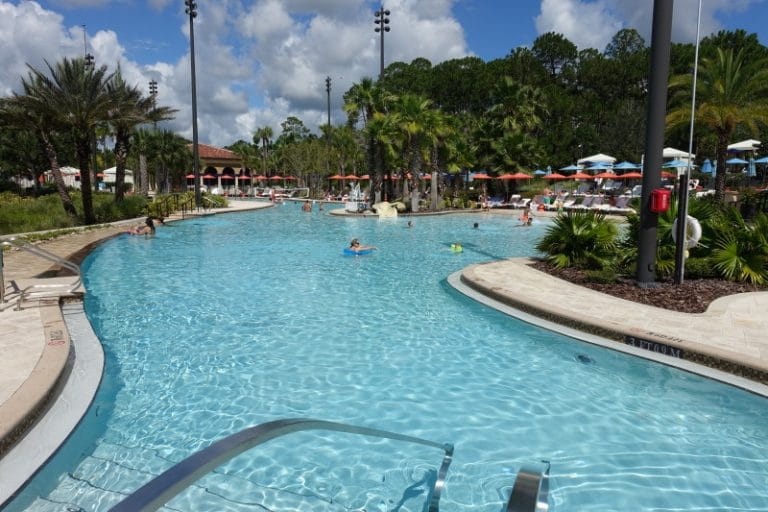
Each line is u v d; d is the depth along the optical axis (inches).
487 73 2327.8
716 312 286.0
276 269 495.5
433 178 1240.8
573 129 2154.3
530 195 1552.7
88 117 893.8
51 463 153.3
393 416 188.7
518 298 323.9
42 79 880.9
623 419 185.5
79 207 1025.5
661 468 153.9
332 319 315.6
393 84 2477.9
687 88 893.2
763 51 1914.4
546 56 2564.0
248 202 1835.6
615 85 2309.3
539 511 93.8
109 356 249.0
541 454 162.1
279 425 86.7
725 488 143.9
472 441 170.4
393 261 545.3
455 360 245.3
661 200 333.1
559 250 449.7
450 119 1298.0
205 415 188.1
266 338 278.4
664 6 323.9
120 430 175.9
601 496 139.8
